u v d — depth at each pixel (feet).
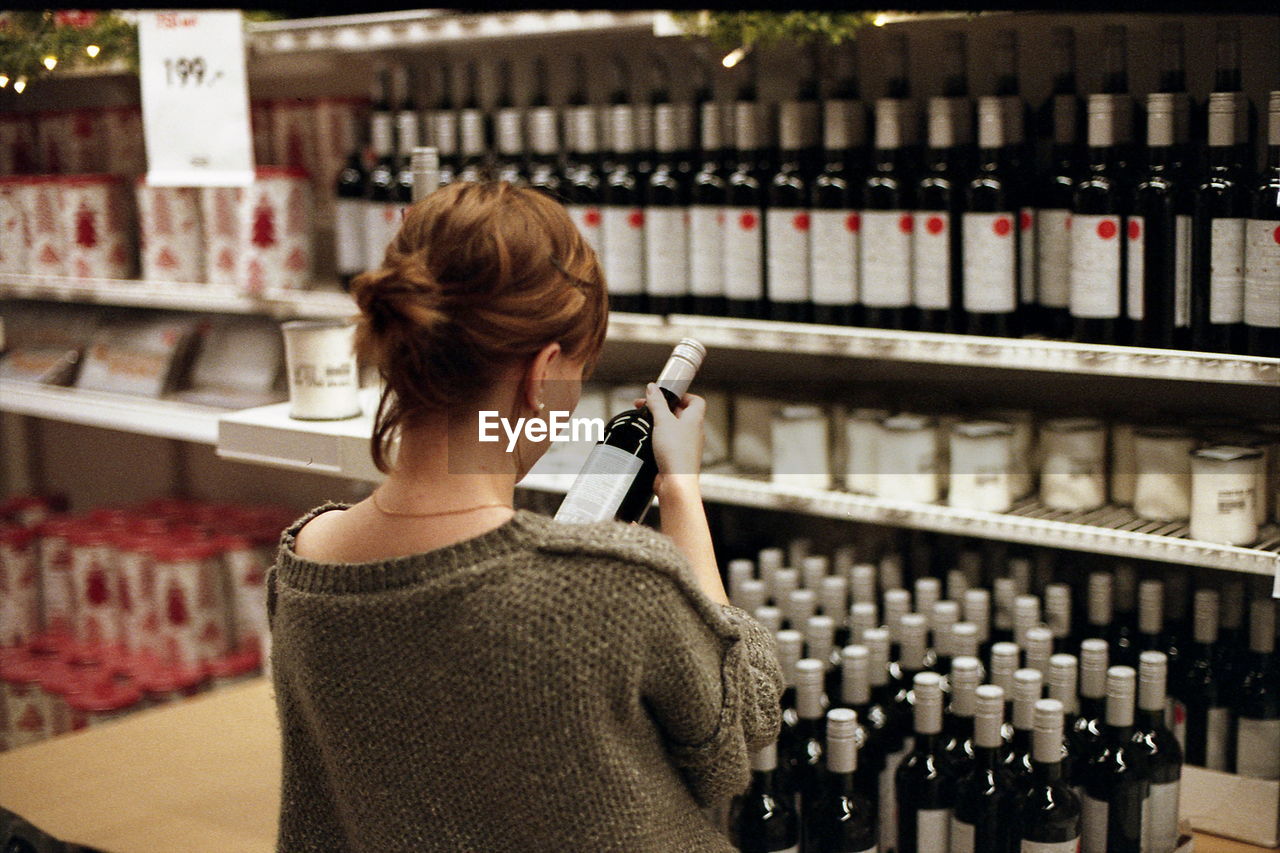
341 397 5.09
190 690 9.25
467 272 3.24
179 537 9.66
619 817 3.22
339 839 3.72
